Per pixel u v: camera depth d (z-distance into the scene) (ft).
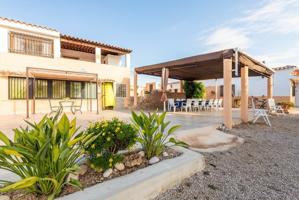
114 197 6.27
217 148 14.32
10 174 7.90
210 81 75.87
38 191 6.20
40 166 6.03
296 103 63.36
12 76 31.78
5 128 18.13
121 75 47.88
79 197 6.03
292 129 22.97
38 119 25.05
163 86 33.73
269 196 7.96
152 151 10.05
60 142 6.61
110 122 9.39
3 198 6.03
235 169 10.73
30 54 34.12
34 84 33.42
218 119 26.91
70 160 6.78
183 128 19.24
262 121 28.89
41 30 35.27
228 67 22.40
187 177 9.48
